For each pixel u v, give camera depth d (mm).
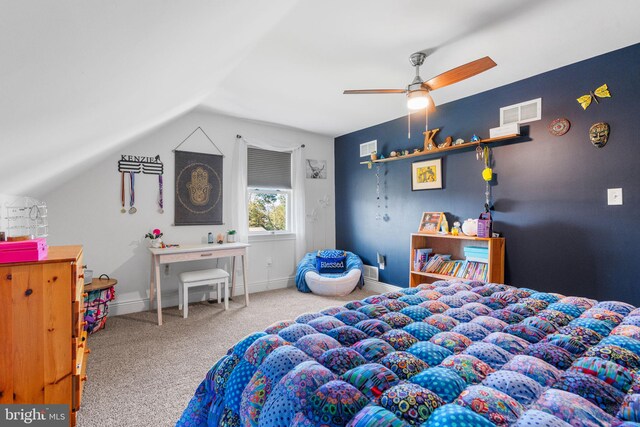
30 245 1446
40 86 848
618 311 1427
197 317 3338
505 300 1626
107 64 1003
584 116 2590
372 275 4566
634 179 2357
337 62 2598
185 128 3854
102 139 2139
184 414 1076
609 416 713
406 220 4113
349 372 892
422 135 3895
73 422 1529
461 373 890
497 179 3170
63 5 573
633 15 1957
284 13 1894
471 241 3365
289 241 4766
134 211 3525
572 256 2674
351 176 4957
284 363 959
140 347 2590
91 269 3295
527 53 2467
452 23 2055
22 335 1440
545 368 910
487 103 3244
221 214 4113
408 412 717
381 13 1944
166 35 1105
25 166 1533
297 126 4598
